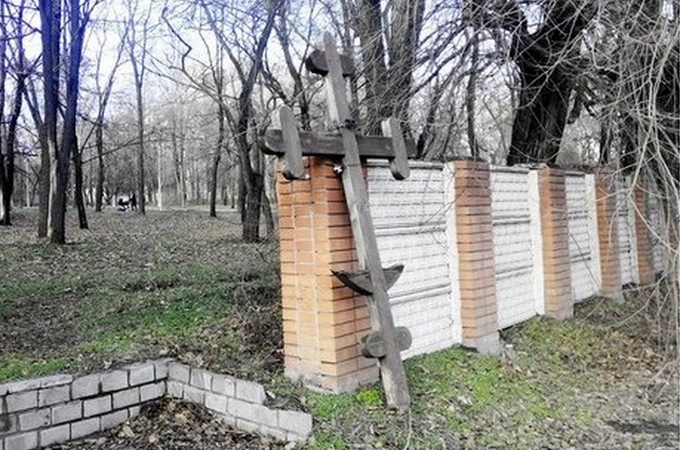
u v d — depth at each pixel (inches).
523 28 254.1
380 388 168.2
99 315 253.1
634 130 189.0
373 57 252.2
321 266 162.7
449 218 212.5
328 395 160.4
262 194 588.1
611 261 314.7
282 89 446.3
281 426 150.3
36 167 1291.8
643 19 176.1
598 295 313.0
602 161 244.7
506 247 249.6
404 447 143.7
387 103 245.3
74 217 1029.8
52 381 156.3
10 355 197.6
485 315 214.4
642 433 168.1
